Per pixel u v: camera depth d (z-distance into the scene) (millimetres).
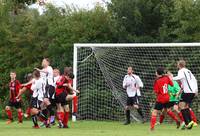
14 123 59344
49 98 49938
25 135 39781
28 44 78500
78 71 69500
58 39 76625
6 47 78688
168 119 62188
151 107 66188
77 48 68750
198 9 72812
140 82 58031
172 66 67125
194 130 46656
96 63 69438
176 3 73562
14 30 80250
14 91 58156
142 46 63875
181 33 73062
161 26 76938
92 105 69188
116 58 68750
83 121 63938
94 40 76938
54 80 50594
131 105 58125
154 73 67750
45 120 50531
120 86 68438
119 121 66000
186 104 47719
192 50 66500
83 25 77250
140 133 42344
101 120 67875
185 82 47438
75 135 39781
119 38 76500
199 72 65938
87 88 69375
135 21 76375
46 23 79375
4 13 80000
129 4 76750
